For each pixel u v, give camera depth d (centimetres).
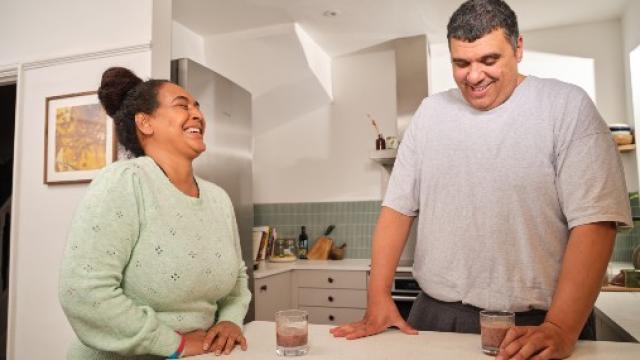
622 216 95
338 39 362
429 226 120
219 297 119
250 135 302
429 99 127
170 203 107
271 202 408
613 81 330
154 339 95
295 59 354
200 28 352
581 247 96
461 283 113
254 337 109
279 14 324
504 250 109
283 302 328
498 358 81
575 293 93
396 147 345
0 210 356
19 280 235
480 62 105
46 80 242
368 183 383
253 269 301
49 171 232
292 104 396
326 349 94
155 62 226
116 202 98
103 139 224
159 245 103
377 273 121
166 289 103
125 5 232
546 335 84
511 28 106
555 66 344
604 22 335
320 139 397
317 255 375
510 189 109
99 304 92
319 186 396
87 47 237
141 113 116
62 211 231
